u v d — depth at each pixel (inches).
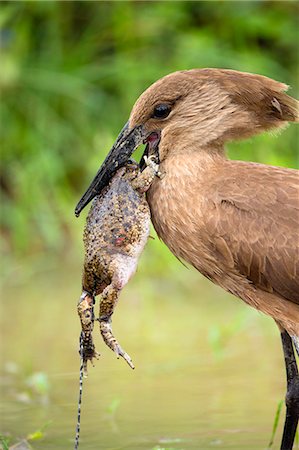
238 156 657.6
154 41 698.8
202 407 434.3
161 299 588.1
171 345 508.7
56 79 685.9
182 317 553.9
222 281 389.7
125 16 700.7
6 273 623.5
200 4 706.2
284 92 389.7
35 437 400.5
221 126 388.8
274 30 700.7
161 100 386.0
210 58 684.1
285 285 377.4
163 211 383.9
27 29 695.7
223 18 703.7
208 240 379.6
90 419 423.8
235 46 698.8
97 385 463.8
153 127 388.2
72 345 513.0
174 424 416.2
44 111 682.2
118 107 685.3
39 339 521.0
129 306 576.4
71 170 674.2
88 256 362.6
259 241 375.6
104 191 372.8
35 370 479.2
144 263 617.6
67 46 702.5
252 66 684.7
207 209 378.6
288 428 388.5
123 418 423.8
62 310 565.9
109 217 363.9
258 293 385.7
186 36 693.3
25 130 679.1
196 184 382.6
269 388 453.7
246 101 389.7
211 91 387.9
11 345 513.0
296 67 698.8
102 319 357.7
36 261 635.5
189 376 470.6
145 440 400.2
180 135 387.5
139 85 685.3
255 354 498.6
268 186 379.6
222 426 413.4
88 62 698.2
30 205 656.4
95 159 657.0
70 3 703.7
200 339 517.3
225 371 475.8
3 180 671.1
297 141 674.8
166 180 384.2
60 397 450.0
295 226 374.9
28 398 449.4
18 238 642.8
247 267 378.9
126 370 481.1
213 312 561.9
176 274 617.9
